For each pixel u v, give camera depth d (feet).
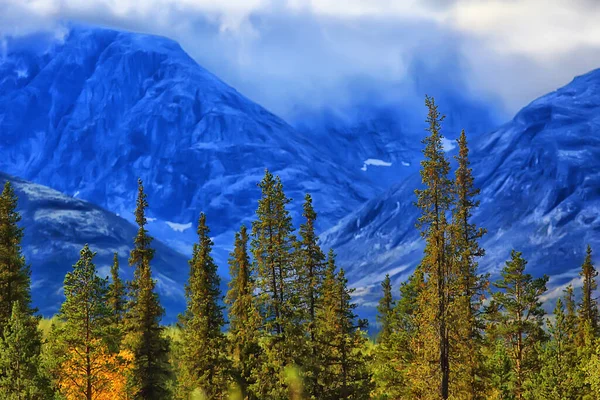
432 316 176.35
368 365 213.66
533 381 208.85
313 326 189.98
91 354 175.94
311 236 192.95
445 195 177.58
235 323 212.84
